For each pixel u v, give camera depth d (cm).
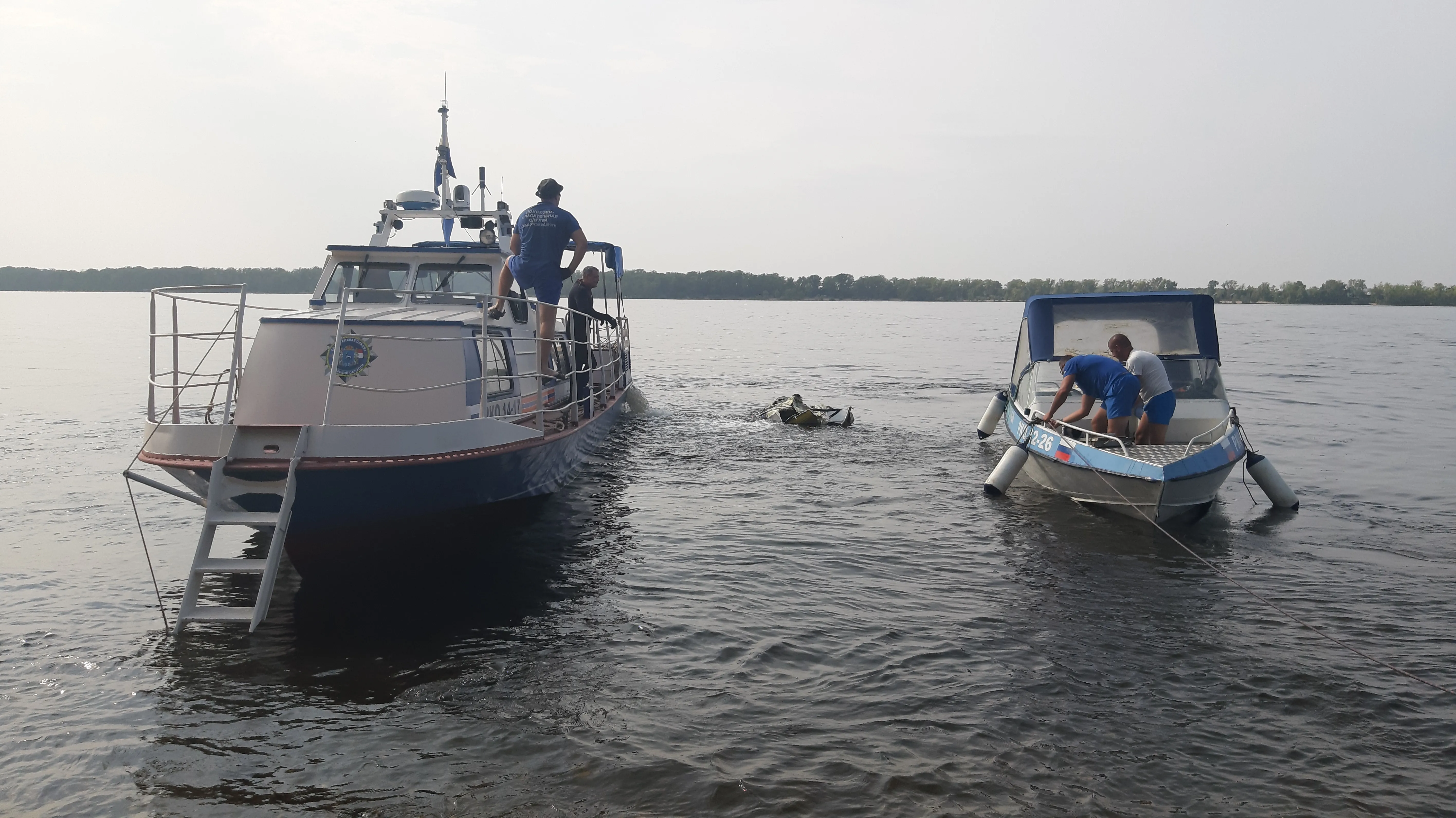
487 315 828
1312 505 1070
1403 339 4872
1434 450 1412
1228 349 3988
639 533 920
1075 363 1058
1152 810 439
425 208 1216
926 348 4000
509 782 457
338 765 473
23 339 3712
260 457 709
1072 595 748
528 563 820
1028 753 490
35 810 431
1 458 1246
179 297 770
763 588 756
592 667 596
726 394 2147
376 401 782
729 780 458
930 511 1024
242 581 768
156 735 503
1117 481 970
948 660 612
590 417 1181
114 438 1409
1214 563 840
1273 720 532
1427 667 606
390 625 670
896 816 430
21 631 645
